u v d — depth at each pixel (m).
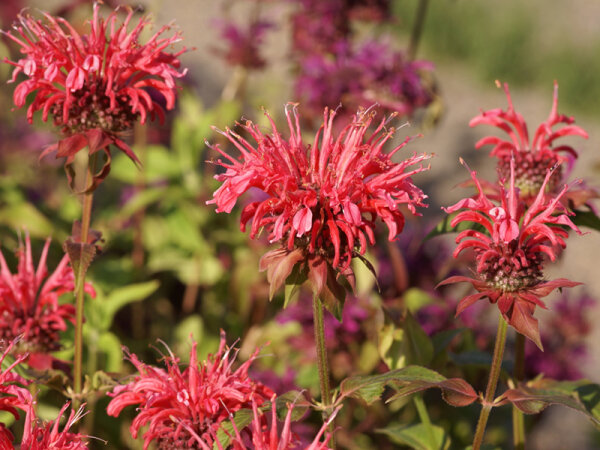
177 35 0.56
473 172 0.51
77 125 0.55
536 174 0.58
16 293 0.57
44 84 0.54
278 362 0.71
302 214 0.50
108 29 0.70
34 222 0.73
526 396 0.52
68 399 0.59
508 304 0.51
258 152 0.51
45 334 0.58
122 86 0.55
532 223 0.51
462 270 0.75
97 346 0.64
